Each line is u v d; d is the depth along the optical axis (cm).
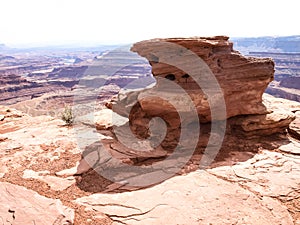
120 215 464
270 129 789
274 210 486
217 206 491
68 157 682
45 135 845
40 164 646
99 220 451
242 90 761
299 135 821
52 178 584
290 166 640
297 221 464
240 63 766
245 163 657
